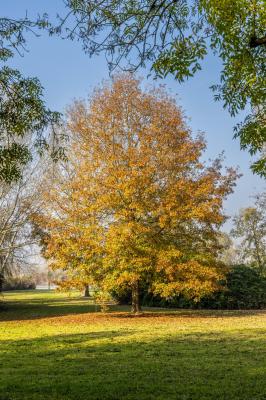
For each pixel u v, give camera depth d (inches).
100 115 921.5
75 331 649.6
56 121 354.9
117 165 872.9
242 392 301.7
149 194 850.8
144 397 292.0
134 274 808.9
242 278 1090.1
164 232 868.6
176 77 312.5
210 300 1077.1
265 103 333.7
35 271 1261.1
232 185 873.5
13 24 317.1
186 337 560.7
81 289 861.8
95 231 861.8
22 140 836.6
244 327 665.0
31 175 1045.2
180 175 880.3
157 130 881.5
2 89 337.1
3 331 674.8
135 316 874.8
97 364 396.8
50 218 906.1
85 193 863.1
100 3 307.6
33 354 452.4
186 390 307.7
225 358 417.7
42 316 946.7
